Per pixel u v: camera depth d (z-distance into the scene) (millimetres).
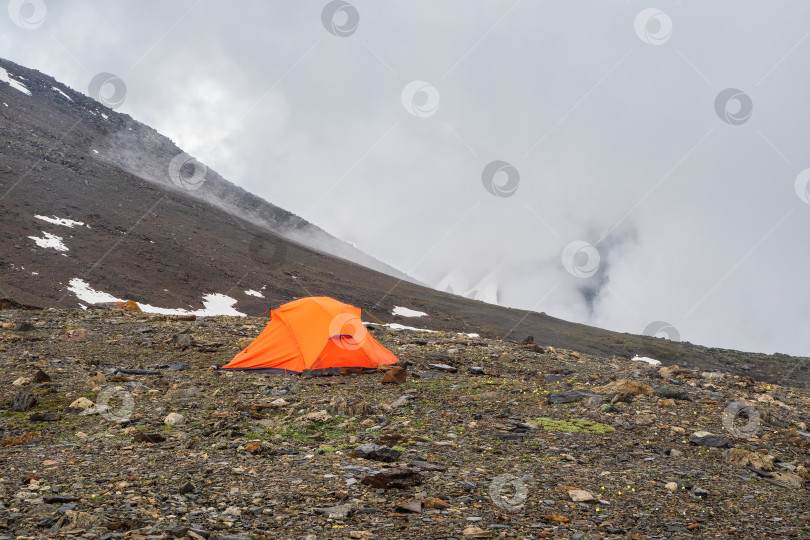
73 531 5004
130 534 5012
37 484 6148
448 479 6961
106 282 77812
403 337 19469
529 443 8719
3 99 150250
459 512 5977
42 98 171625
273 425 9453
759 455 8180
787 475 7645
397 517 5789
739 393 13109
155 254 97688
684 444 8945
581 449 8523
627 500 6555
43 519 5242
